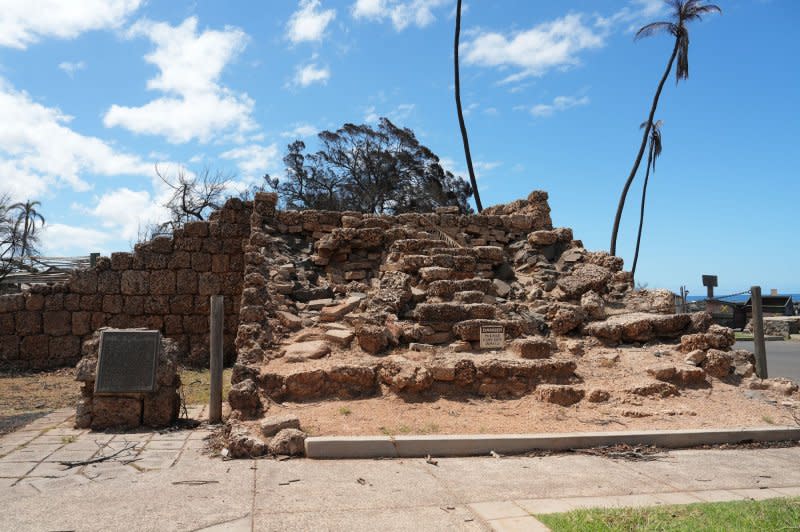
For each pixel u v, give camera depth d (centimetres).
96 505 473
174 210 2344
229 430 704
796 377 1314
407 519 448
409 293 1041
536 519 448
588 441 676
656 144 3078
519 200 1430
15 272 1781
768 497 516
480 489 526
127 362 767
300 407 764
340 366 814
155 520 441
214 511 461
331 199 3128
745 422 763
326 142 3250
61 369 1370
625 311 1096
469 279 1104
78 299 1408
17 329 1377
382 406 775
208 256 1459
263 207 1227
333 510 467
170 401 783
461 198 3412
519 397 835
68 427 777
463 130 2395
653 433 695
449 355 898
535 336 972
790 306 3441
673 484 553
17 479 545
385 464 606
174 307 1437
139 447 666
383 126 3278
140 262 1437
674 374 887
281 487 525
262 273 1062
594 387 848
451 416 755
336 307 1009
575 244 1300
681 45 2544
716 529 421
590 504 489
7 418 838
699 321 1006
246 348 878
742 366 955
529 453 654
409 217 1306
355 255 1202
